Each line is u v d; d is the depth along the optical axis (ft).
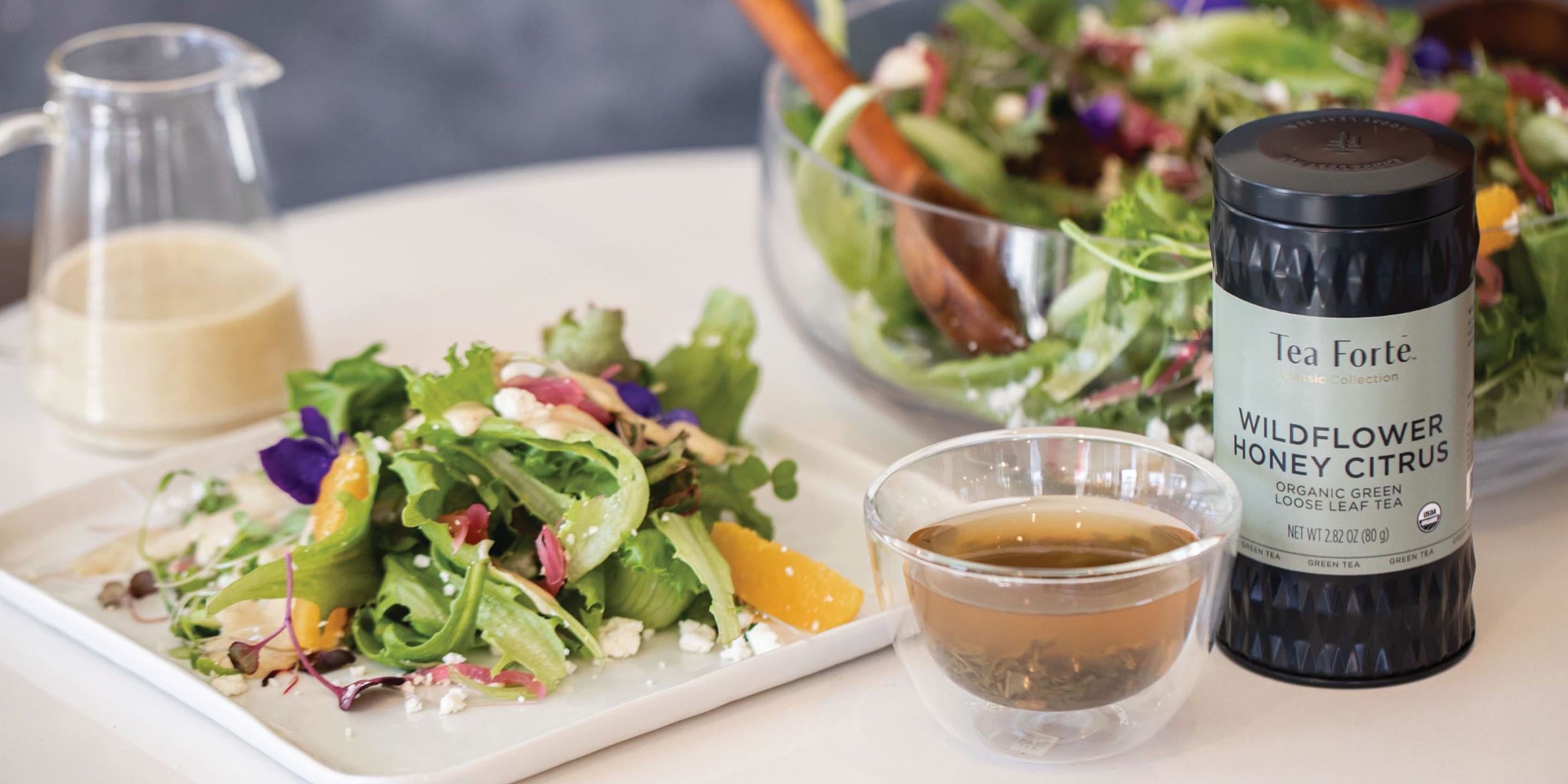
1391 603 2.32
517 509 2.46
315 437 2.55
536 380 2.50
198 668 2.40
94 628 2.45
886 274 2.77
